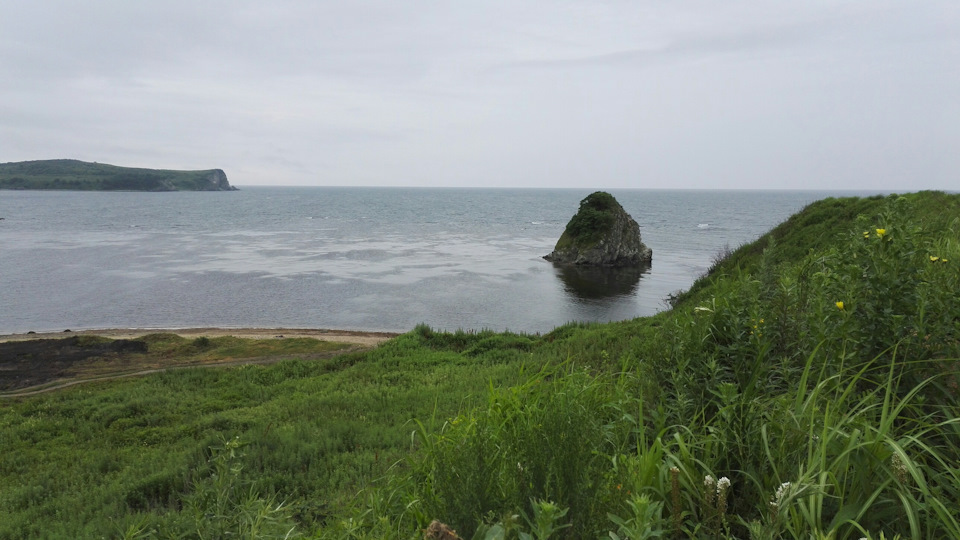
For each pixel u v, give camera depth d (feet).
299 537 13.09
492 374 49.85
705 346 13.28
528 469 9.00
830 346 10.82
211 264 204.44
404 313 133.18
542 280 177.78
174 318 128.26
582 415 9.48
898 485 7.45
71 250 243.40
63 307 136.77
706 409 11.79
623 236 217.15
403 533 10.23
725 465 9.86
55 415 53.52
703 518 8.46
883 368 10.36
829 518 8.07
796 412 9.43
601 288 165.17
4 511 28.96
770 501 8.07
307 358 89.30
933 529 7.39
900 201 11.60
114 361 89.61
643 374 14.01
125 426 48.39
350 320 127.24
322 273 185.88
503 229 378.73
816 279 12.46
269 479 27.78
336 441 34.96
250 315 131.23
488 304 142.51
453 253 244.01
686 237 313.94
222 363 87.66
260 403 54.24
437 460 10.52
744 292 14.56
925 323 9.91
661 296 154.20
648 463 9.03
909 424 9.52
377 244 279.49
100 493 30.35
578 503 8.20
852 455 8.13
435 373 58.75
